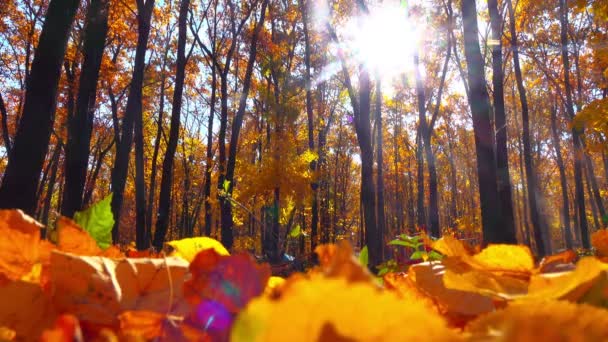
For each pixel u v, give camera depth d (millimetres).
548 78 32625
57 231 614
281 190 15664
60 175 32594
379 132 23578
